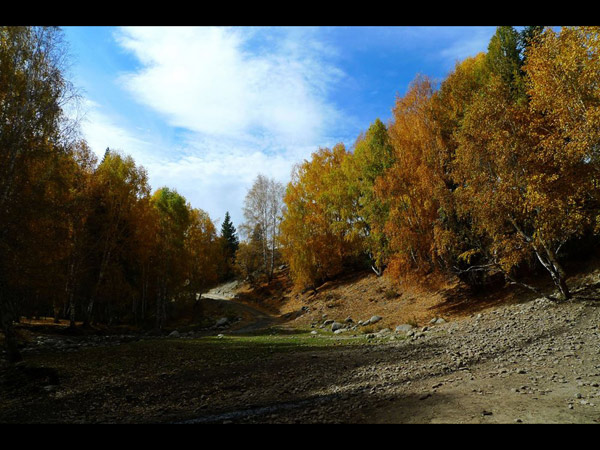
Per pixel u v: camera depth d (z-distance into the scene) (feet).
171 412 27.61
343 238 138.62
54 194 55.06
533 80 51.26
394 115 91.25
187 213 122.72
